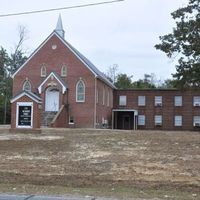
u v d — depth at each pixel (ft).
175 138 81.30
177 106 201.36
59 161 55.57
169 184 41.73
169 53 121.39
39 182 42.19
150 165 52.42
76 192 36.37
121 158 57.52
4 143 72.28
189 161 54.95
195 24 116.98
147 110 204.03
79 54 167.22
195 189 39.17
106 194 35.68
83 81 164.04
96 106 164.86
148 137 82.99
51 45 167.94
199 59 120.26
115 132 101.19
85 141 75.61
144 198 34.14
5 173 47.16
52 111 161.48
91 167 51.42
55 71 166.61
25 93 99.09
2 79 240.53
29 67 169.17
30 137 83.41
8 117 219.82
